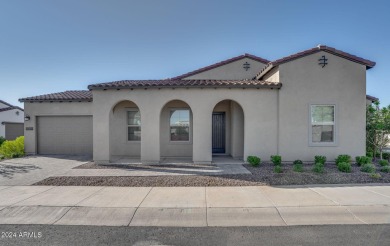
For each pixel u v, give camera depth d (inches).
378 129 461.1
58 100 570.3
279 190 276.5
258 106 434.0
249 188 285.4
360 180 314.5
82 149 585.3
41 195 259.8
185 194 263.4
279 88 429.7
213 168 393.1
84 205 230.4
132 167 406.6
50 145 588.7
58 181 317.1
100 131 438.3
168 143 518.3
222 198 249.4
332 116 434.0
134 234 178.5
